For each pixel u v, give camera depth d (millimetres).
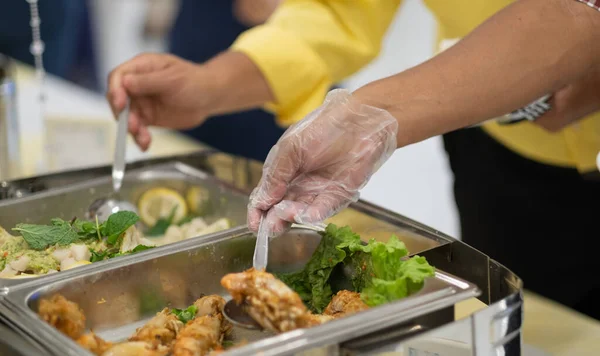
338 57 1918
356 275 1216
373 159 1161
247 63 1806
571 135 1736
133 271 1212
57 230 1390
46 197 1551
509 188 1979
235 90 1796
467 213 2102
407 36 3834
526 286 2066
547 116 1484
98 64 4746
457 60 1168
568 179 1908
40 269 1312
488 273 1165
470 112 1166
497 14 1204
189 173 1703
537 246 2016
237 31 3514
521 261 2049
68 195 1579
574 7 1165
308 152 1164
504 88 1157
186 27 3559
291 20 1910
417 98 1157
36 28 2131
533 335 1395
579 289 2021
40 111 2486
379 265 1146
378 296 1097
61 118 2188
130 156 2172
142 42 4676
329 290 1236
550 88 1185
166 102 1731
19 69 2924
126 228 1411
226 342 1162
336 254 1218
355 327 985
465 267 1204
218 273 1298
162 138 2359
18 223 1524
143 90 1690
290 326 1006
